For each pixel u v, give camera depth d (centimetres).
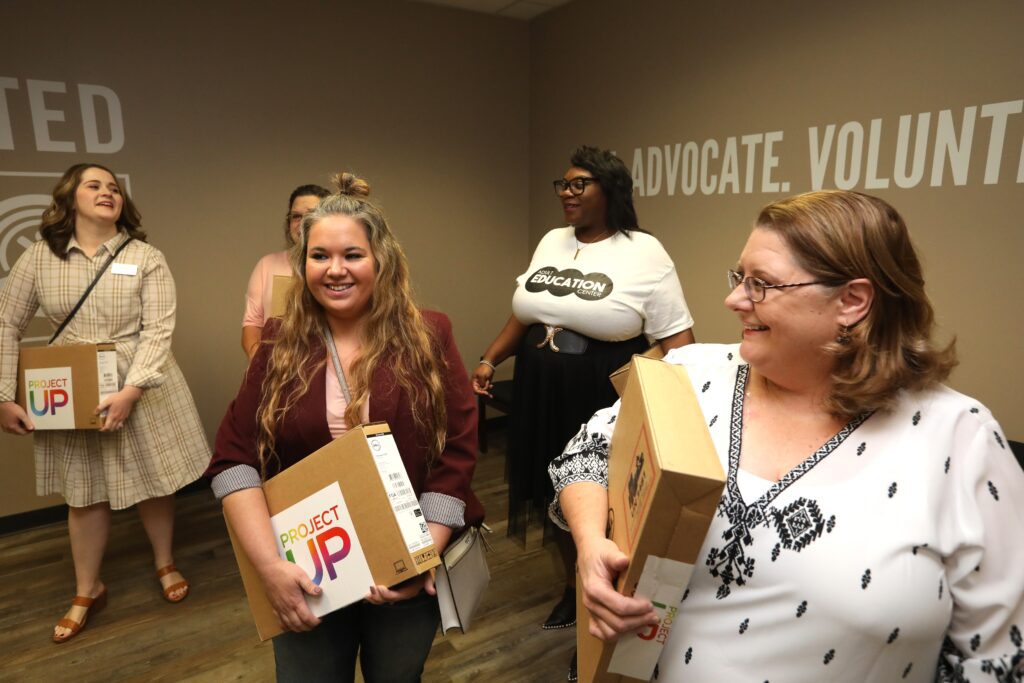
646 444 70
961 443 70
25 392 195
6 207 257
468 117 366
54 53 257
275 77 305
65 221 197
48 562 254
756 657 72
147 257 208
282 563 105
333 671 119
